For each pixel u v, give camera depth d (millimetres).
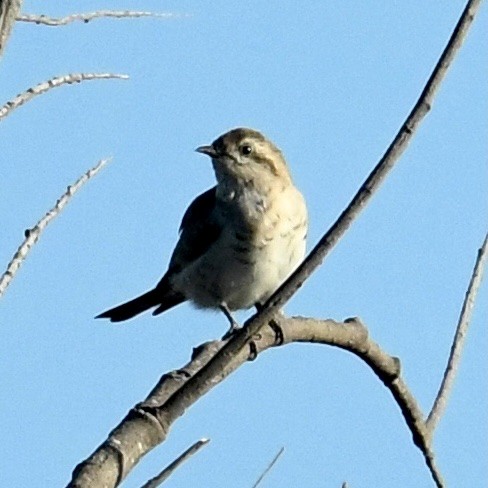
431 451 9523
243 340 7613
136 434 7180
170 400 7402
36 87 7758
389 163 7484
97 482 6828
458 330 9375
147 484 6891
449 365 9414
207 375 7469
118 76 8273
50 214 7715
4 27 6969
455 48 7410
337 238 7578
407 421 9836
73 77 7988
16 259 7449
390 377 10406
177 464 7004
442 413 9469
